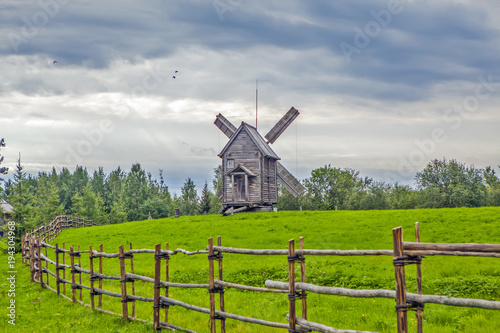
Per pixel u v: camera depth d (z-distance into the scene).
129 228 52.38
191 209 139.12
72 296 19.66
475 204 112.94
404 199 117.62
